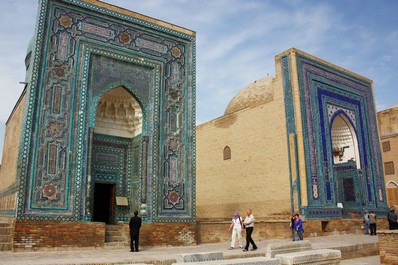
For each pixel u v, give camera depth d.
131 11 9.12
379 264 6.52
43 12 7.88
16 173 7.40
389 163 19.64
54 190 7.31
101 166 9.14
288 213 11.37
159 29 9.52
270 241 9.33
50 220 7.13
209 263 3.21
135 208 8.91
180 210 8.89
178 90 9.56
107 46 8.60
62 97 7.78
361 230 12.22
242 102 15.91
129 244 7.93
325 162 11.92
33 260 5.57
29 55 10.31
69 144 7.66
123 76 8.76
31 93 7.41
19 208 6.88
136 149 9.31
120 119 9.73
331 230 11.29
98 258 5.90
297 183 11.20
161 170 8.84
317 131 12.01
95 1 8.60
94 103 8.18
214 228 9.46
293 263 3.68
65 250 7.12
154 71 9.27
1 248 6.92
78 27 8.29
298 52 12.23
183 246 8.50
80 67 8.14
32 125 7.30
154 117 9.02
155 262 5.71
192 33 10.11
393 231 6.11
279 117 12.20
